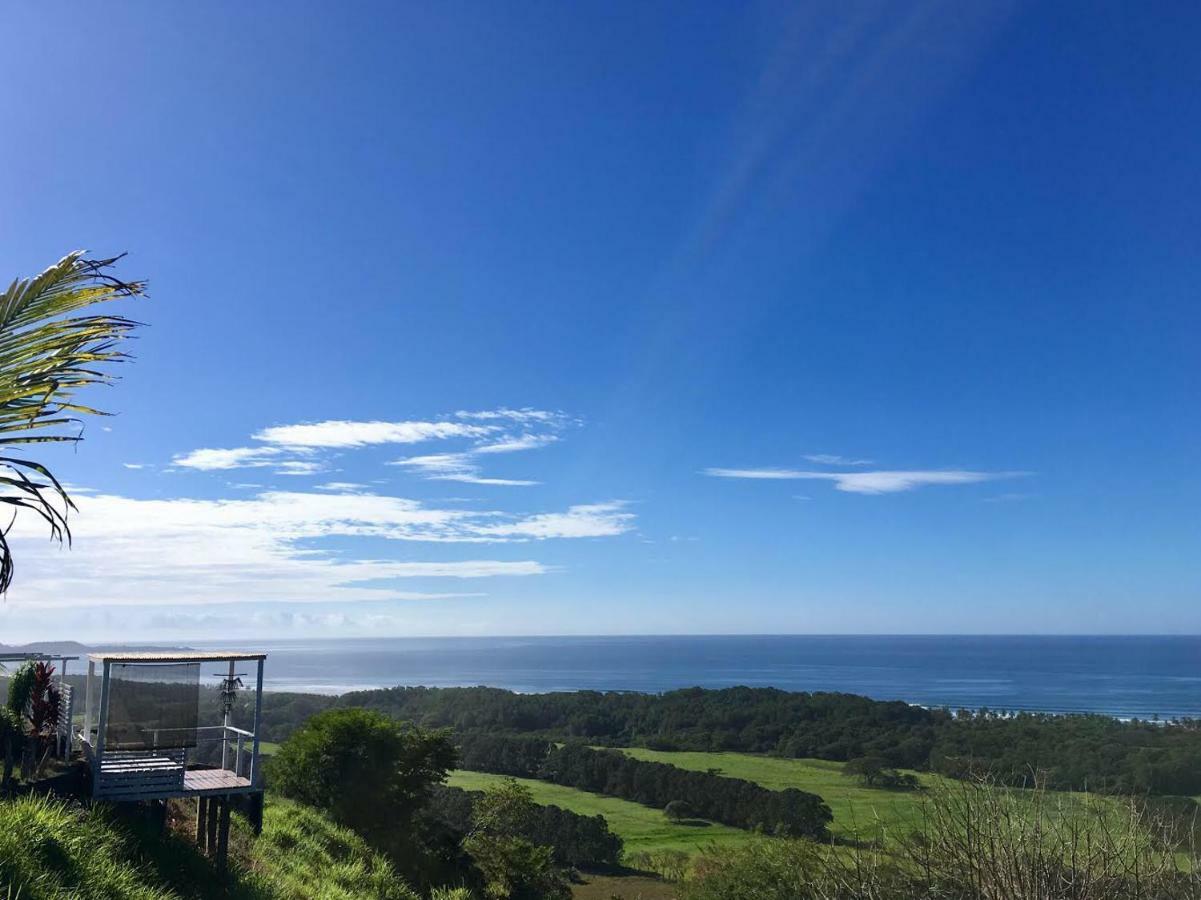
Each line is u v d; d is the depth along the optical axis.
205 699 15.23
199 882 11.07
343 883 15.40
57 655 12.89
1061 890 5.59
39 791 11.08
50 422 4.57
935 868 6.02
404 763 26.34
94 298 4.52
